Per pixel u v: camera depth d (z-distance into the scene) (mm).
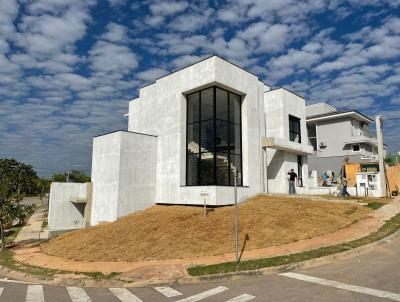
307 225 12289
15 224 27094
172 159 17859
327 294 5996
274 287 6723
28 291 7621
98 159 18844
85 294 7211
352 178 27234
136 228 13656
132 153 17797
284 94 20609
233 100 17922
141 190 17953
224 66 16750
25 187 52406
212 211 14531
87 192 19516
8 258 12414
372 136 37375
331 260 8742
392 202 17922
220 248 10461
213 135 16375
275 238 11023
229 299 6184
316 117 34906
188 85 17453
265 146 18594
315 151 35219
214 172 15977
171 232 12211
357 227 12562
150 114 20203
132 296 6859
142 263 9797
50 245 14266
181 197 16906
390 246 10000
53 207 20125
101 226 15680
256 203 15492
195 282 7727
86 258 11109
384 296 5703
